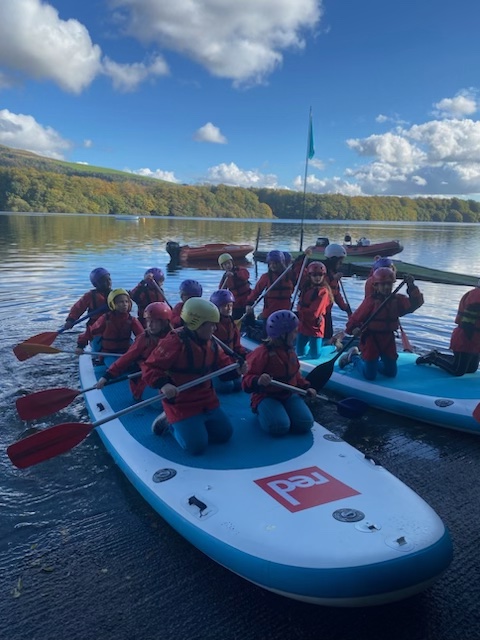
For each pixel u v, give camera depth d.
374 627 2.73
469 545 3.39
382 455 4.65
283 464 3.66
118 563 3.19
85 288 12.44
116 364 4.57
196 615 2.79
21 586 3.00
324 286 6.71
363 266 16.97
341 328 9.20
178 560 3.22
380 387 5.65
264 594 2.94
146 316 4.58
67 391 4.45
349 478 3.45
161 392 3.83
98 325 5.83
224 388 5.18
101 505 3.80
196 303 3.84
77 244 25.05
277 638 2.65
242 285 8.78
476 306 5.61
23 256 19.17
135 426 4.42
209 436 4.02
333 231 48.31
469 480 4.22
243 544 2.84
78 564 3.18
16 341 7.99
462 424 5.01
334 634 2.68
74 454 4.55
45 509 3.76
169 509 3.28
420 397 5.34
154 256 20.55
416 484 4.16
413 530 2.84
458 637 2.67
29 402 4.30
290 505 3.13
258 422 4.41
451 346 5.88
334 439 4.07
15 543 3.38
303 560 2.66
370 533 2.82
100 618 2.77
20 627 2.71
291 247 27.72
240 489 3.35
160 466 3.71
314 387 5.12
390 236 42.06
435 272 15.84
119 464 4.02
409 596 2.69
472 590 3.00
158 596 2.92
